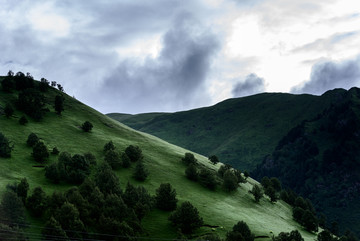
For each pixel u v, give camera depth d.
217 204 117.62
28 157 115.44
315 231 131.38
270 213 132.12
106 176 99.25
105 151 139.38
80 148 137.12
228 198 130.00
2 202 65.62
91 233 70.94
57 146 132.38
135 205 90.38
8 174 96.81
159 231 86.38
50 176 100.44
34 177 100.88
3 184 86.31
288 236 89.75
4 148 110.12
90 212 78.44
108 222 74.12
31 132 138.62
